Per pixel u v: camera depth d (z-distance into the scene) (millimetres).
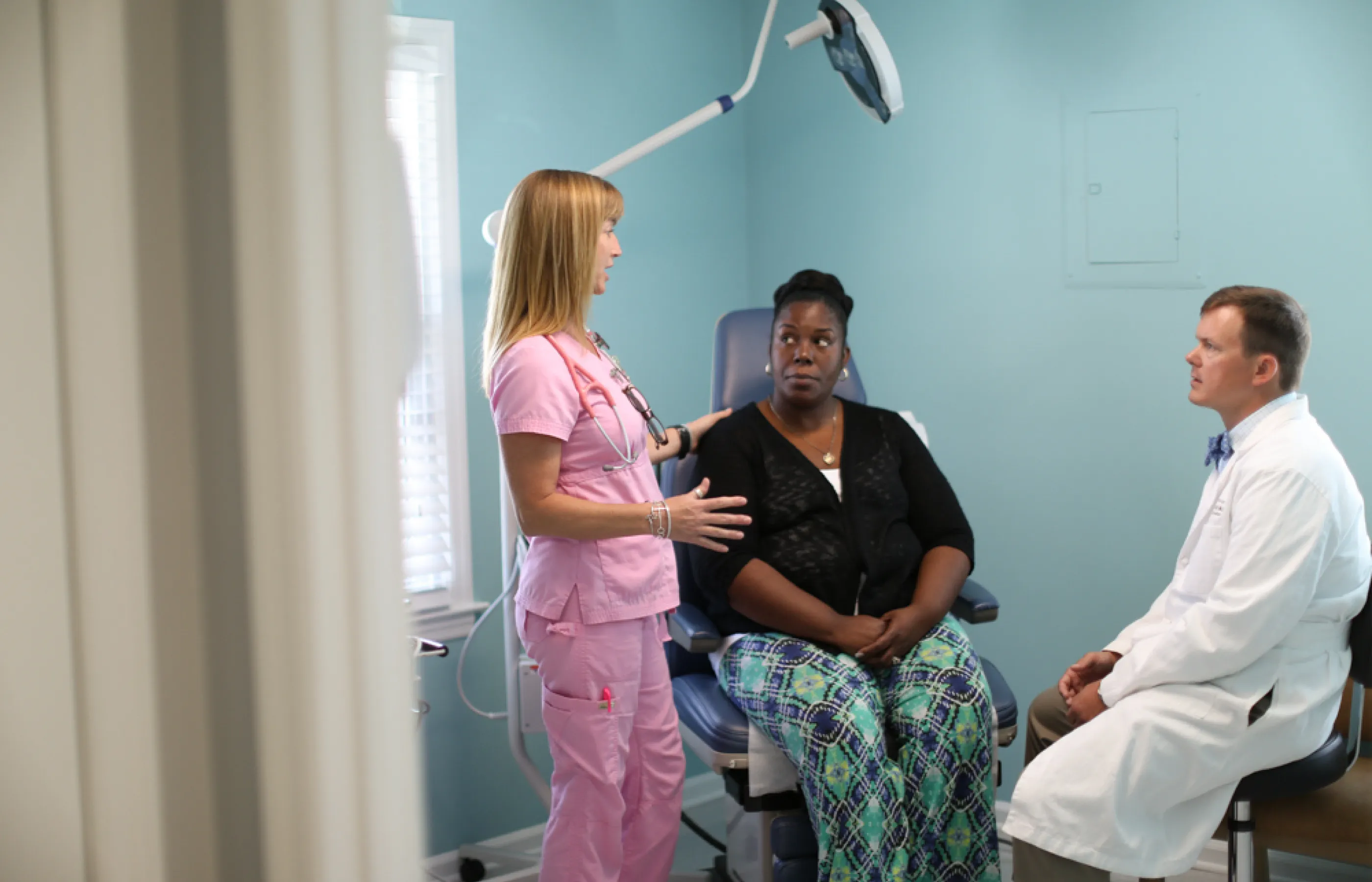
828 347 2016
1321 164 2127
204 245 667
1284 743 1610
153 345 664
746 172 2945
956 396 2625
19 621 654
